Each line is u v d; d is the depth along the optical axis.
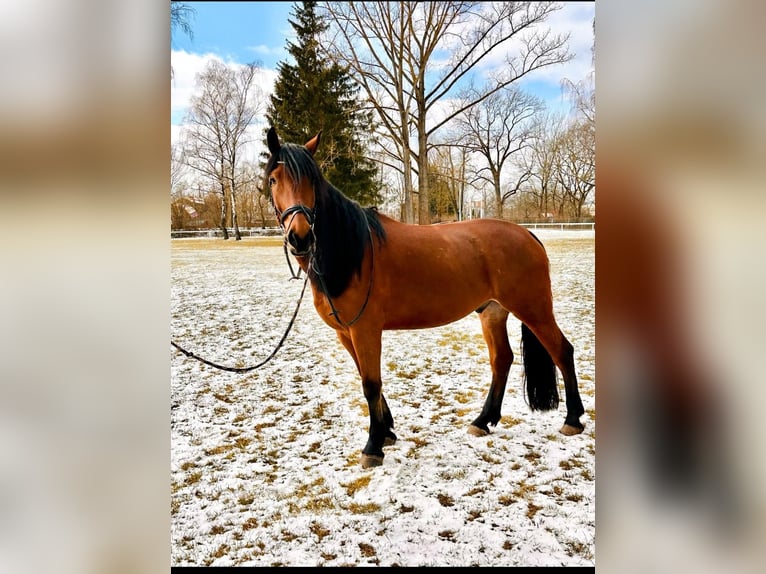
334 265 2.79
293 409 3.79
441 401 3.86
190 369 4.70
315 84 13.75
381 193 17.75
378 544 2.39
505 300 3.17
